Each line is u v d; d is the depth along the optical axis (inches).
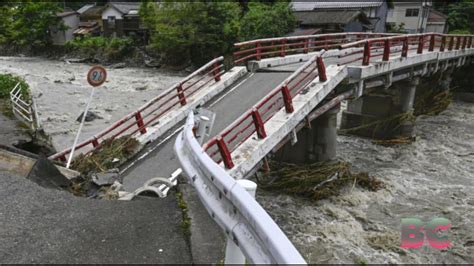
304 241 351.3
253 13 1478.8
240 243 107.3
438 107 983.0
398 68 569.0
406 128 723.4
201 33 1555.1
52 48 2257.6
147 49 1876.2
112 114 889.5
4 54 2455.7
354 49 743.7
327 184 477.7
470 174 558.6
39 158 244.7
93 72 345.7
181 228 166.7
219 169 127.3
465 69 1132.5
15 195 203.8
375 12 1595.7
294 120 357.7
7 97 643.5
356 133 775.7
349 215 413.4
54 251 151.5
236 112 400.8
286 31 1416.1
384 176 541.3
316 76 437.4
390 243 346.6
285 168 502.0
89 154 344.5
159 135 380.5
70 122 800.9
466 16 1722.4
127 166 330.0
